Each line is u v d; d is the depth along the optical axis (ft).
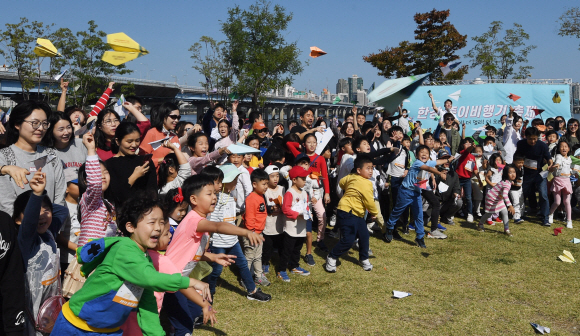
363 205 18.29
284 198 17.19
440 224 26.37
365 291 16.42
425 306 15.08
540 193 26.71
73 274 10.46
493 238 23.66
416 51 68.03
